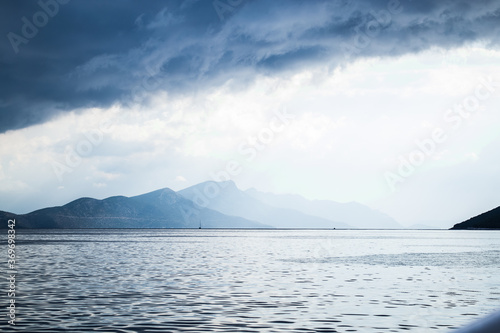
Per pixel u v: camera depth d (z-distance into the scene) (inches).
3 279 1737.2
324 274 1937.7
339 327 889.5
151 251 3922.2
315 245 5270.7
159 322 932.0
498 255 3351.4
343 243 5920.3
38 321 939.3
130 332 841.5
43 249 4227.4
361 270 2135.8
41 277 1808.6
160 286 1524.4
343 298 1261.1
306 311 1060.5
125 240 7057.1
